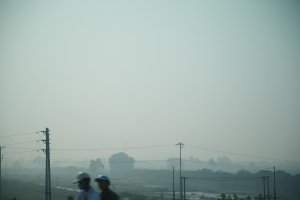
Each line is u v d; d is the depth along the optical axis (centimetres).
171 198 5981
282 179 8250
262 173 8875
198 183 9738
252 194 7112
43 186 7412
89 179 934
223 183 9194
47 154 3297
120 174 12444
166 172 12025
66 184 8788
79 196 923
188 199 5738
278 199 5925
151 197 6112
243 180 8962
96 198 895
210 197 6184
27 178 10831
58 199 5103
